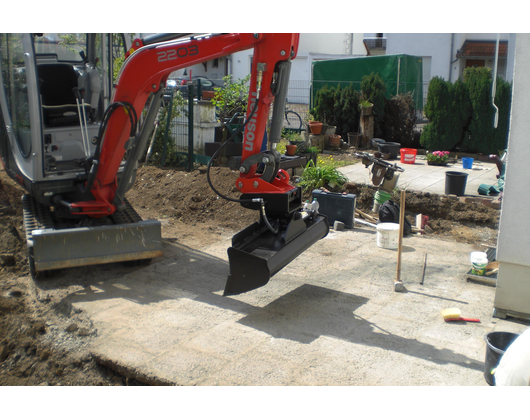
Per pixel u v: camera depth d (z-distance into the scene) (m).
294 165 9.13
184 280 5.71
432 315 4.82
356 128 14.64
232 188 8.70
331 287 5.50
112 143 5.73
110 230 5.68
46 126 6.35
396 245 6.78
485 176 10.26
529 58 4.29
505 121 12.01
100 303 5.07
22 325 4.73
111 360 3.99
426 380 3.73
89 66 6.76
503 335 3.80
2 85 6.47
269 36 4.53
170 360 3.99
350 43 28.56
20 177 6.66
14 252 6.70
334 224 7.67
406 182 9.61
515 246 4.52
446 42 19.91
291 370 3.86
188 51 4.92
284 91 4.71
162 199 9.00
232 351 4.14
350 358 4.04
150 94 5.88
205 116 10.55
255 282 4.59
